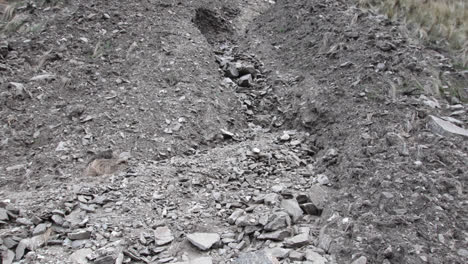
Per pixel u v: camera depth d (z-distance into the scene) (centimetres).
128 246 313
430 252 295
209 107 547
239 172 420
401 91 522
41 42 644
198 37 692
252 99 599
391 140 424
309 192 382
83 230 325
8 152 470
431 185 354
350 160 417
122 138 480
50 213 344
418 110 477
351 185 382
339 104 517
